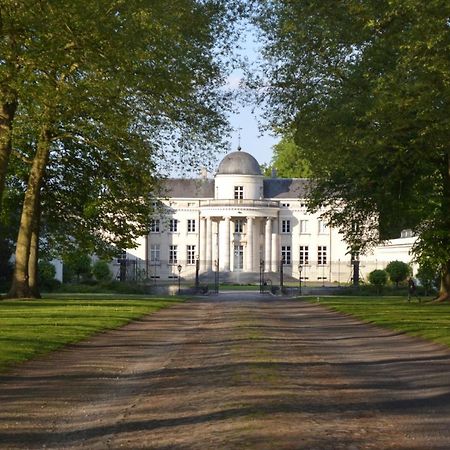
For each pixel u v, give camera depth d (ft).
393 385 48.85
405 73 85.61
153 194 152.46
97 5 76.02
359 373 54.44
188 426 35.58
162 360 61.82
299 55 105.50
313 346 73.15
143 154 118.73
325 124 100.99
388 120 90.63
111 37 77.97
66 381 50.65
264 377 50.03
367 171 129.70
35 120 112.47
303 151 109.70
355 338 81.87
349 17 94.22
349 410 39.65
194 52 100.07
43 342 70.90
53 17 74.23
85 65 83.25
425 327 90.84
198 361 60.59
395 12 83.51
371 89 94.38
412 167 135.13
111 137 122.21
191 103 110.32
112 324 94.27
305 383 48.62
